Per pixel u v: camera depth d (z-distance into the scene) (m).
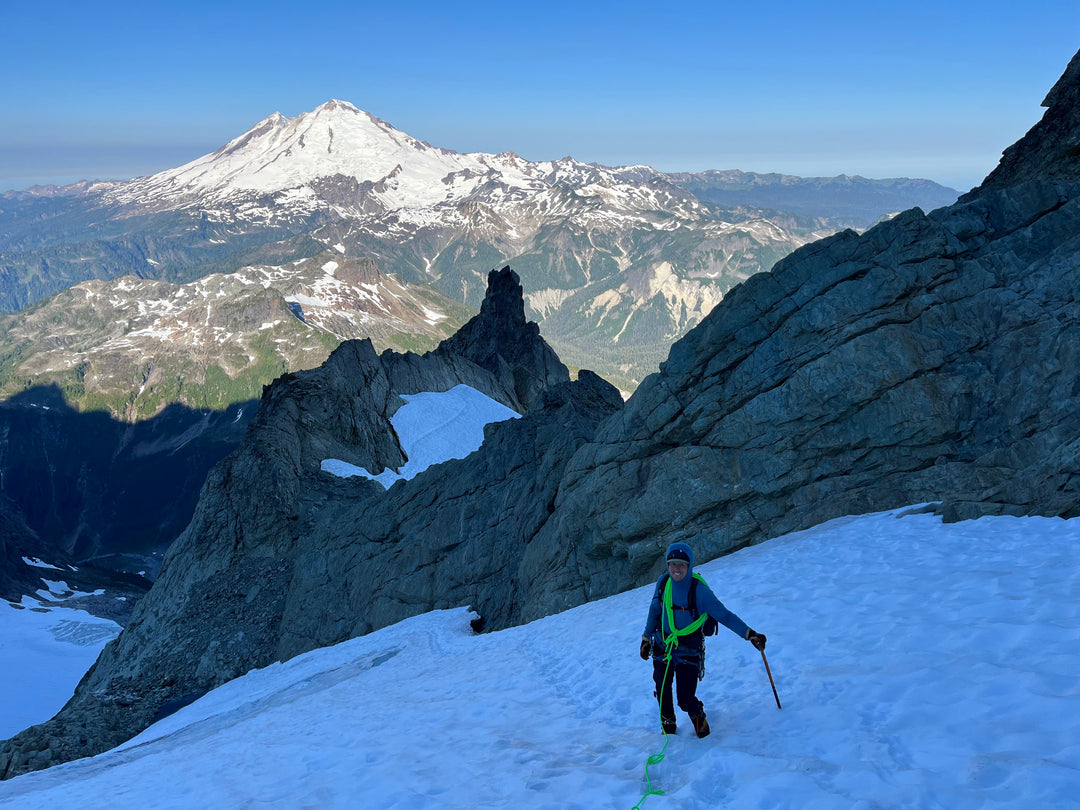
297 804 9.29
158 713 42.94
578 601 30.38
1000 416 23.14
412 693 17.89
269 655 47.84
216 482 62.81
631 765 8.41
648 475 28.70
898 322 25.67
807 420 25.78
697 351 28.77
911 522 19.28
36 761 36.34
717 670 11.43
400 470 78.94
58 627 121.19
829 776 6.64
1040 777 5.69
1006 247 26.59
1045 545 14.20
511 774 8.93
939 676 8.38
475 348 136.00
